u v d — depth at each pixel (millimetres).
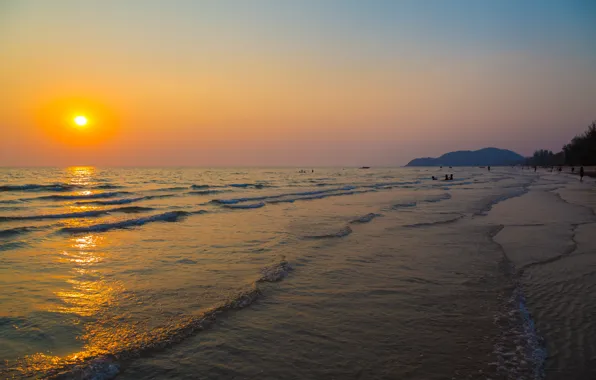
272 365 4391
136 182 50688
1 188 33844
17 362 4344
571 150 113562
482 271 8297
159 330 5250
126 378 4078
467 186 42750
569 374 4195
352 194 31031
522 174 93500
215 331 5254
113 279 7621
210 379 4086
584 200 24547
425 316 5859
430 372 4266
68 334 5109
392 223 15055
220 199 25469
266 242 11336
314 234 12602
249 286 7133
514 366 4375
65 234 12680
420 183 50906
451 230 13422
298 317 5785
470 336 5164
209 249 10391
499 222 15273
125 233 12906
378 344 4934
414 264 8867
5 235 12414
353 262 9023
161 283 7363
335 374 4215
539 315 5867
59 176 71312
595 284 7375
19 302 6305
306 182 54875
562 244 11039
